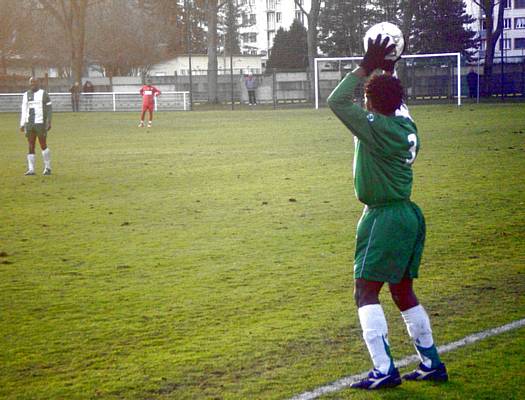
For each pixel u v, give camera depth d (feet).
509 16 478.59
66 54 419.13
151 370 29.78
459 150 103.91
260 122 187.62
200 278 43.65
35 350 32.32
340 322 35.19
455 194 69.36
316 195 72.18
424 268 44.52
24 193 78.02
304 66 402.52
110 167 99.81
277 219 60.85
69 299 39.93
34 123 92.02
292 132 150.82
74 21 390.63
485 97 253.85
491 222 56.80
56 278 44.32
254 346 32.22
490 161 91.50
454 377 28.66
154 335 33.94
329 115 208.85
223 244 52.44
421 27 327.26
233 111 254.88
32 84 92.12
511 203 64.18
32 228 59.62
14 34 392.47
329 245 51.19
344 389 27.63
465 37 331.16
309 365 29.99
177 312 37.27
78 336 34.01
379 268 27.40
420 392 27.32
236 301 38.91
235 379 28.68
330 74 271.69
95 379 28.99
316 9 296.92
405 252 27.53
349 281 42.29
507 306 36.99
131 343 32.94
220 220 61.21
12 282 43.55
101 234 56.80
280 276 43.65
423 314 28.43
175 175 90.02
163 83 351.46
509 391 27.22
